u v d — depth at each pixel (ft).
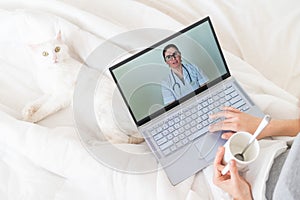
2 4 4.19
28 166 3.28
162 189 2.97
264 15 4.21
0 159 3.33
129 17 4.23
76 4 4.31
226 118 3.16
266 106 3.45
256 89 3.70
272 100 3.47
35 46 3.62
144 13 4.22
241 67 3.82
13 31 3.92
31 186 3.20
